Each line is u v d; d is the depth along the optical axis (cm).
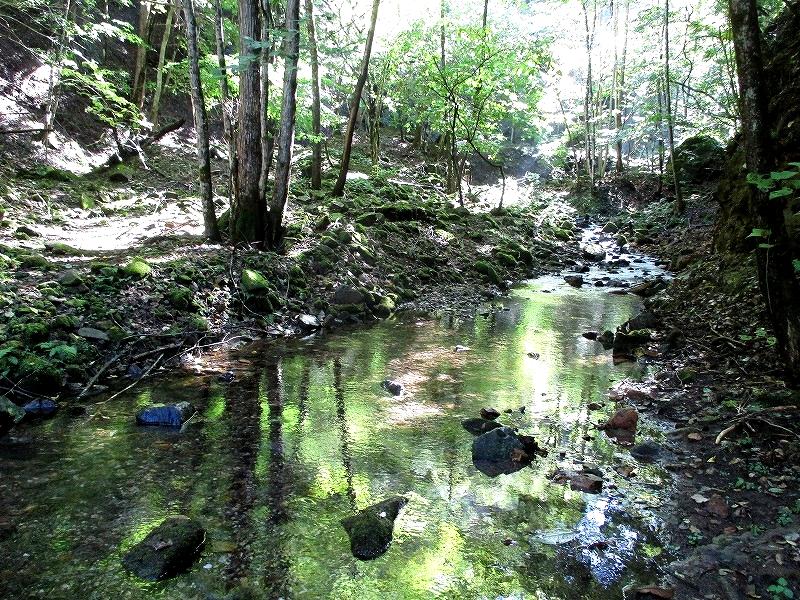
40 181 1249
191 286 809
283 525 370
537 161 3136
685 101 2177
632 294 1212
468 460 466
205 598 302
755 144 492
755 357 628
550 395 615
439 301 1116
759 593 306
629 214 2122
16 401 534
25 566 323
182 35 1975
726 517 377
